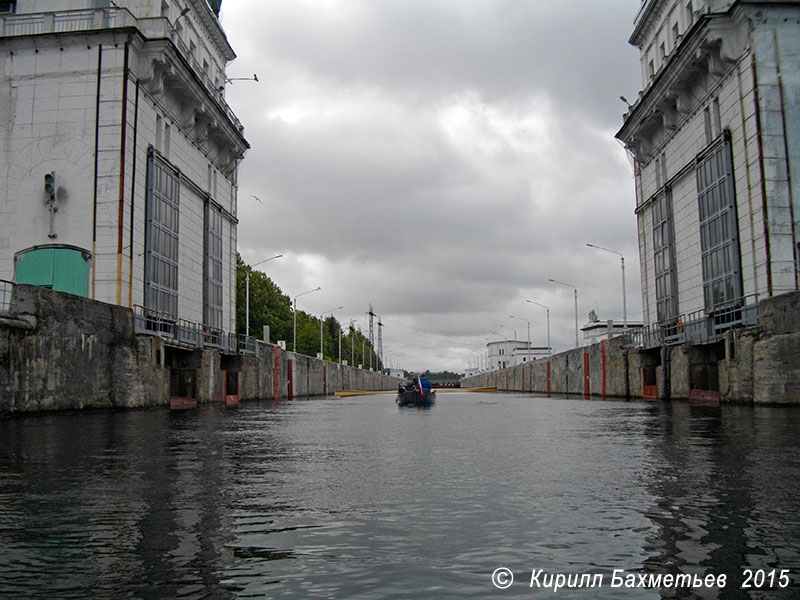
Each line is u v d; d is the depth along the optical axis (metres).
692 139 37.12
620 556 4.45
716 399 30.64
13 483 7.33
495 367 184.00
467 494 6.71
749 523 5.27
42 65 31.39
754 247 29.89
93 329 23.28
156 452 10.54
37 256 30.48
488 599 3.68
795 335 22.92
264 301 86.31
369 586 3.88
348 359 152.62
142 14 34.44
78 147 30.86
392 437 13.97
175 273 36.62
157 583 3.94
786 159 29.28
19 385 18.86
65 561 4.35
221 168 45.66
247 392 45.34
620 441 12.38
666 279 41.66
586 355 58.38
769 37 29.80
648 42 44.97
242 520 5.54
